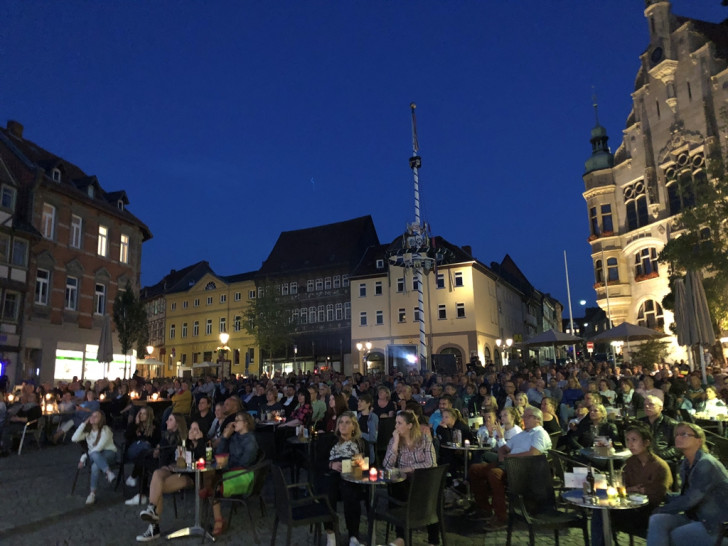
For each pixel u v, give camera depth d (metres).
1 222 26.53
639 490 5.64
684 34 36.66
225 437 7.79
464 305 48.56
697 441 5.05
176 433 8.82
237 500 7.04
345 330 53.81
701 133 34.91
